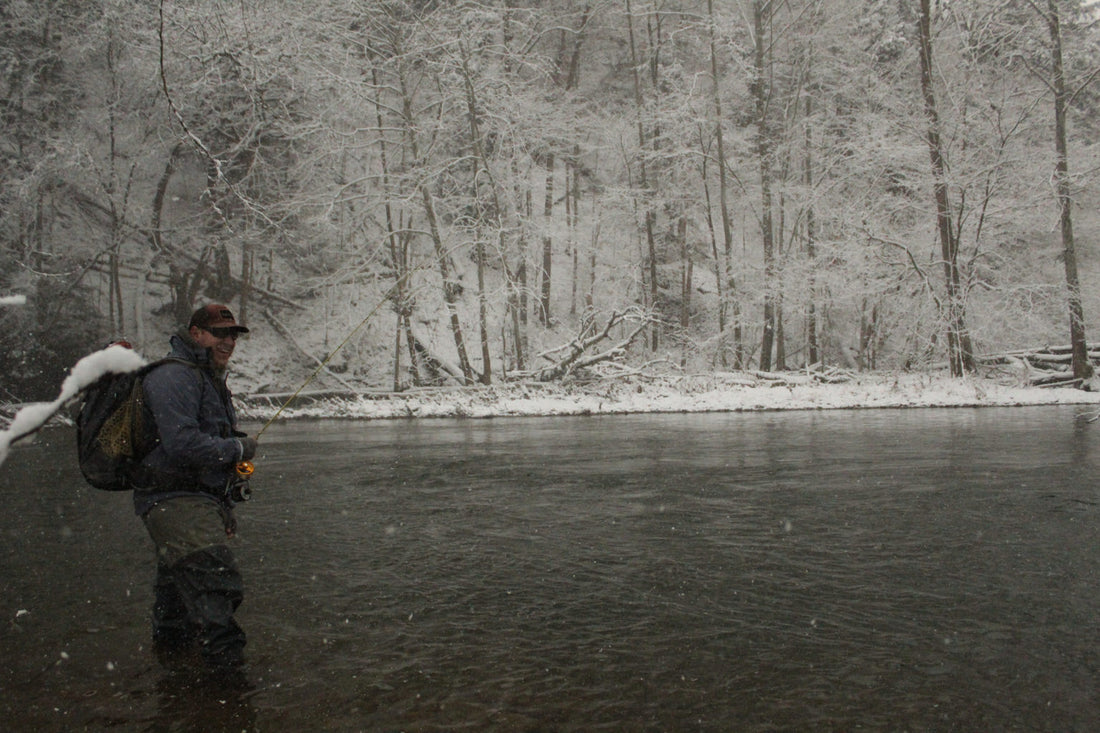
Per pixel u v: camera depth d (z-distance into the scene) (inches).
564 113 1193.4
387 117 1064.8
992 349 1103.6
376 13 926.4
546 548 199.0
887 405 786.2
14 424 80.5
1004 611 142.4
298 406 894.4
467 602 153.9
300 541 210.4
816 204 1056.8
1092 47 925.8
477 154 999.0
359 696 110.3
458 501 271.4
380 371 1168.8
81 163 888.9
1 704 109.0
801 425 588.4
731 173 1154.7
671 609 147.6
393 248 1031.0
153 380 126.7
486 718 102.6
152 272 1099.9
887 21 1062.4
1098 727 97.8
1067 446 411.2
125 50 888.3
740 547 196.1
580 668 119.3
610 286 1288.1
